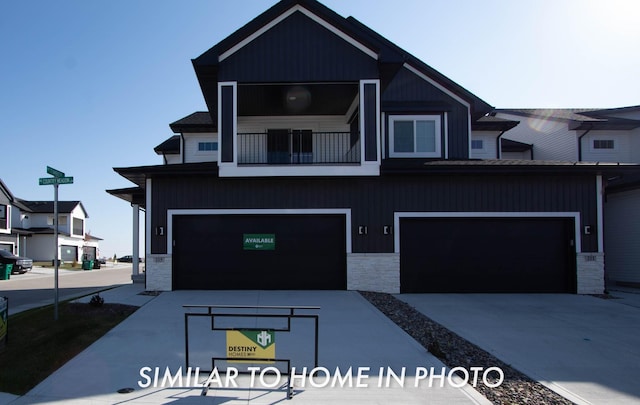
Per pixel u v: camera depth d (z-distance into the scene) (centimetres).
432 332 809
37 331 776
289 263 1270
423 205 1275
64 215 4416
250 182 1266
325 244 1275
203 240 1270
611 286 1530
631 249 1513
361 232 1262
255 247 1270
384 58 1218
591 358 667
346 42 1249
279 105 1479
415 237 1281
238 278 1265
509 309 1034
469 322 897
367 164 1230
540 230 1295
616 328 855
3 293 1461
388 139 1507
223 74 1237
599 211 1289
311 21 1253
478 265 1281
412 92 1602
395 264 1264
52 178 863
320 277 1270
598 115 1889
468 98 1573
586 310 1030
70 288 1633
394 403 492
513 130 2166
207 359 634
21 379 541
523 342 751
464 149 1573
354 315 937
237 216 1273
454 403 493
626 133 1806
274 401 495
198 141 1867
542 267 1288
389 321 884
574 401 508
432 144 1508
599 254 1280
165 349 678
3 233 3148
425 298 1180
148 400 492
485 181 1285
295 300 1103
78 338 720
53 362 604
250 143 1541
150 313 937
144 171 1221
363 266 1261
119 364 609
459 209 1277
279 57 1243
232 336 543
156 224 1255
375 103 1239
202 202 1259
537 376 588
